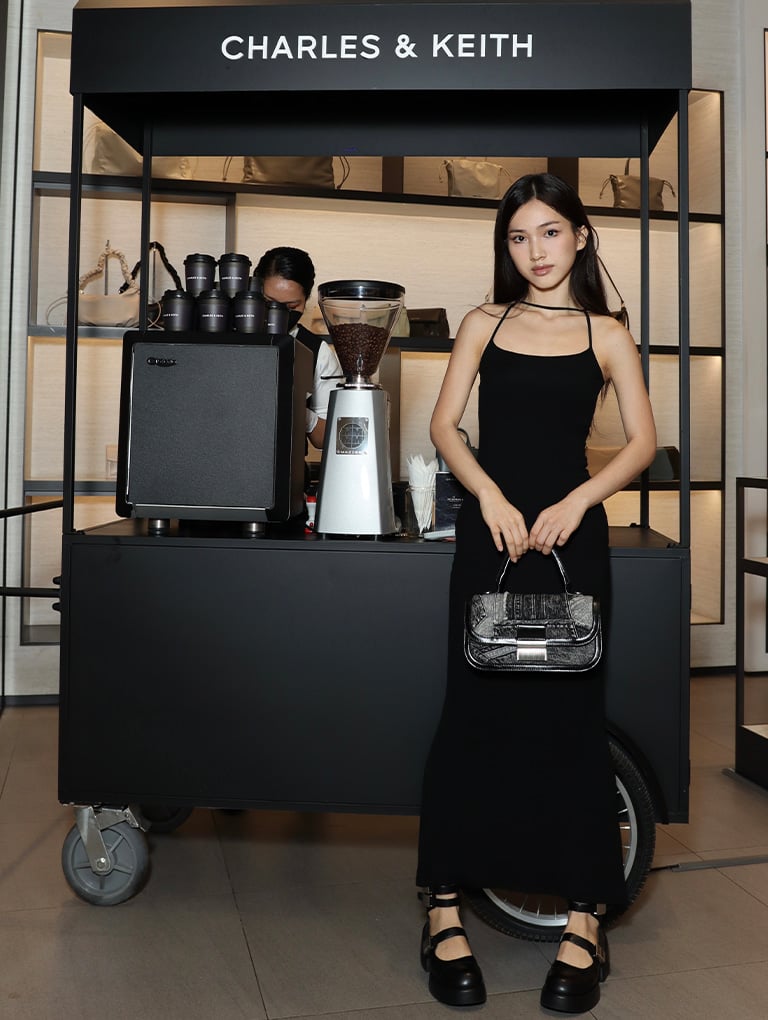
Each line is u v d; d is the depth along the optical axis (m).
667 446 4.85
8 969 1.99
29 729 3.84
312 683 2.20
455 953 1.94
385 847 2.72
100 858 2.26
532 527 2.00
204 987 1.94
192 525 2.48
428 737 2.18
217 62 2.13
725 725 4.00
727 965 2.06
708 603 4.98
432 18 2.10
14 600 4.20
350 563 2.18
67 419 2.23
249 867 2.55
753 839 2.80
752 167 4.76
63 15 4.20
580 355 2.05
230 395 2.21
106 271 4.40
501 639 1.90
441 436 2.10
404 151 2.59
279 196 4.37
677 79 2.09
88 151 4.27
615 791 2.04
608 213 4.63
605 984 1.98
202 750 2.22
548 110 2.57
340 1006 1.88
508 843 1.99
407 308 4.61
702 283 4.94
